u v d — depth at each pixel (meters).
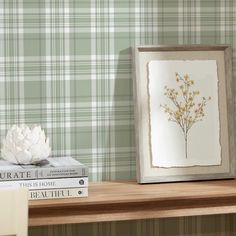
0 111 1.89
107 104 1.97
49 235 1.97
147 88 1.95
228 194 1.78
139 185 1.91
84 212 1.69
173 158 1.96
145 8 1.97
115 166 1.99
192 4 2.01
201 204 1.77
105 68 1.96
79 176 1.73
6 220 1.31
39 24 1.90
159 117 1.96
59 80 1.93
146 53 1.96
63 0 1.91
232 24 2.04
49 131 1.93
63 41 1.92
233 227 2.10
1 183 1.67
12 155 1.75
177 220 2.06
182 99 1.98
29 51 1.90
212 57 2.01
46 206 1.65
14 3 1.88
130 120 1.99
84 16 1.93
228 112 2.02
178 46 1.97
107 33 1.95
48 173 1.70
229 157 2.01
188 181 1.97
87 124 1.96
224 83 2.02
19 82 1.90
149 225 2.04
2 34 1.88
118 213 1.71
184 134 1.98
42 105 1.92
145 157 1.94
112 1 1.95
